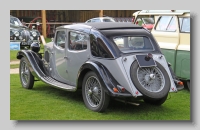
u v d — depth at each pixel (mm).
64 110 5949
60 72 6914
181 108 6250
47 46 7531
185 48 7445
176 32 7770
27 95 7012
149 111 6027
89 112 5828
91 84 5898
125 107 6230
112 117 5629
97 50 5902
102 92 5578
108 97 5590
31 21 21266
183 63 7480
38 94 7098
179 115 5832
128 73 5523
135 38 6051
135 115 5773
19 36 15508
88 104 5969
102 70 5629
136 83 5426
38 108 6078
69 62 6586
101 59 5812
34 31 16109
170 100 6832
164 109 6180
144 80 5570
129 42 5973
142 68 5637
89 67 5754
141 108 6211
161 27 8266
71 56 6516
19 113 5793
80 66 6297
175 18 7855
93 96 5863
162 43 8055
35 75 7199
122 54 5703
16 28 15711
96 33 6008
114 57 5645
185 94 7355
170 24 8016
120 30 6098
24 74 7691
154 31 8406
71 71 6555
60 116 5637
